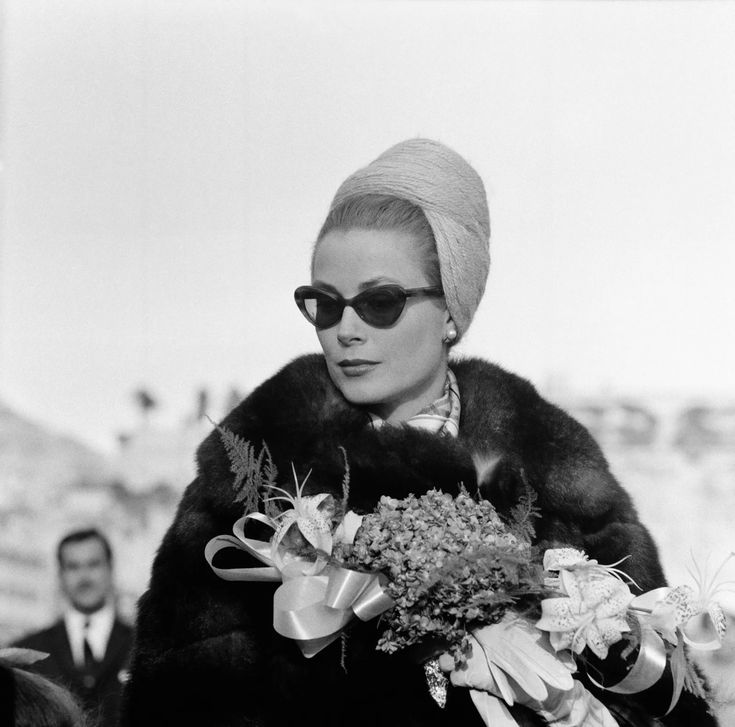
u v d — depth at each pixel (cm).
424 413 250
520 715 226
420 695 227
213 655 232
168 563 241
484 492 246
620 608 217
